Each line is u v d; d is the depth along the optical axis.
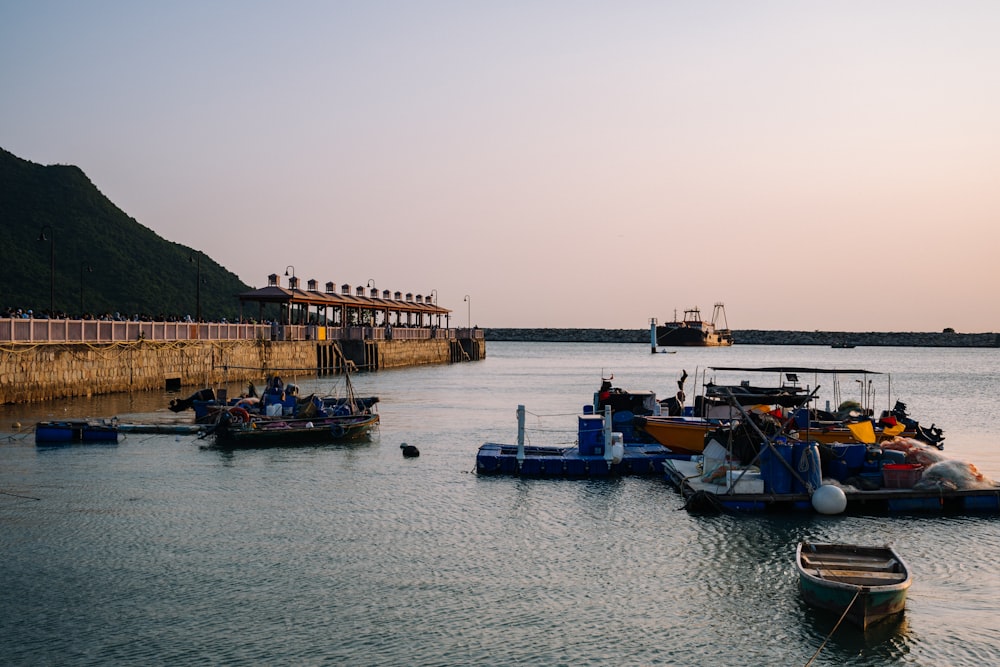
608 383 38.66
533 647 15.48
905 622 16.73
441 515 24.41
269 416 38.56
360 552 20.80
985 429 46.41
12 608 16.97
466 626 16.34
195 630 16.02
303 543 21.52
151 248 167.12
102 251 152.38
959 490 24.81
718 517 24.20
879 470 26.39
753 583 18.80
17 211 152.88
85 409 46.84
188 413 46.12
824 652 15.43
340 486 28.22
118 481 28.69
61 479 28.94
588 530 22.89
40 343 46.84
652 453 31.80
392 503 25.84
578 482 28.88
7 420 41.81
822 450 26.28
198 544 21.31
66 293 134.12
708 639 15.90
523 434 30.42
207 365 64.12
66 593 17.83
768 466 25.42
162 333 58.84
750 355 198.00
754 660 15.11
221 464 32.06
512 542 21.77
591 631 16.19
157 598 17.58
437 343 127.50
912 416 53.81
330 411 40.34
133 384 55.53
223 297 170.12
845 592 16.34
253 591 18.05
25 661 14.66
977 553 21.00
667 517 24.25
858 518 24.11
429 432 42.06
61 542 21.39
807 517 24.14
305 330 85.12
